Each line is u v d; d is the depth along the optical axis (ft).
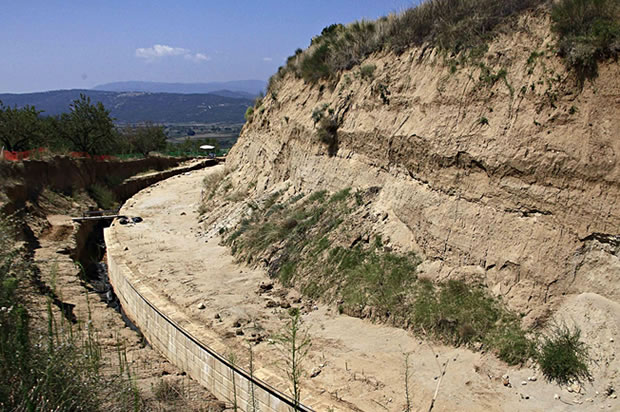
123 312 49.80
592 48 29.37
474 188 34.40
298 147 61.11
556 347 25.81
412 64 45.37
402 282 35.12
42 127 116.47
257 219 56.70
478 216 33.53
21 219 75.05
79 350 22.02
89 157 115.34
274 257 46.75
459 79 37.86
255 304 39.50
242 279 45.68
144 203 89.45
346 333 33.01
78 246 72.08
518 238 30.81
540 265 29.19
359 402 25.40
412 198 39.34
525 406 23.99
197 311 38.63
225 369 30.17
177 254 56.44
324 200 50.34
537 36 33.78
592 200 27.76
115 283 54.49
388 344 30.91
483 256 32.37
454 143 36.06
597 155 27.91
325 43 65.77
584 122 29.01
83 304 46.37
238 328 34.96
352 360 29.53
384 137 44.88
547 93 31.09
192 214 79.00
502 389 25.38
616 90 28.19
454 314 30.68
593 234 27.61
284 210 54.13
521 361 26.61
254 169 75.46
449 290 32.50
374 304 34.45
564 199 28.96
